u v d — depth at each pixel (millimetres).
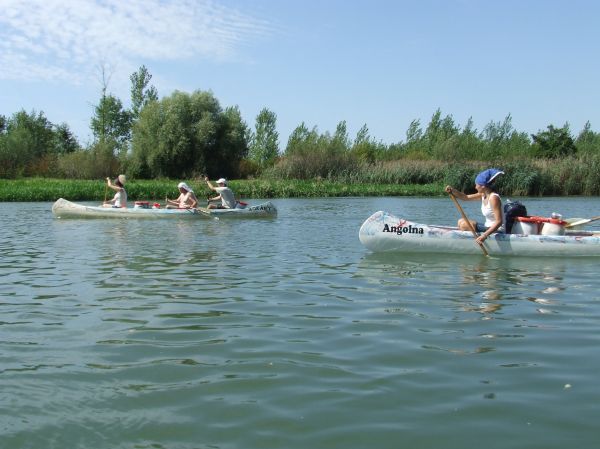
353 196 37219
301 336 5785
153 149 55562
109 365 4973
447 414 3979
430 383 4535
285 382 4566
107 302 7234
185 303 7172
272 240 13523
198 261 10391
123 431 3773
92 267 9781
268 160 65250
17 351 5344
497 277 8797
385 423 3852
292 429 3779
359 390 4402
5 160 54656
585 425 3797
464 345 5480
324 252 11469
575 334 5828
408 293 7715
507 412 4004
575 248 10562
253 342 5594
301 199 33812
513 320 6359
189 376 4711
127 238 13938
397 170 46125
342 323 6258
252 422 3883
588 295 7586
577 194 39094
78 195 32031
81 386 4516
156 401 4230
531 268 9523
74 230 15789
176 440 3648
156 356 5191
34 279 8734
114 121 67938
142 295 7625
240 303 7168
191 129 56062
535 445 3537
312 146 48844
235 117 59188
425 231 10953
